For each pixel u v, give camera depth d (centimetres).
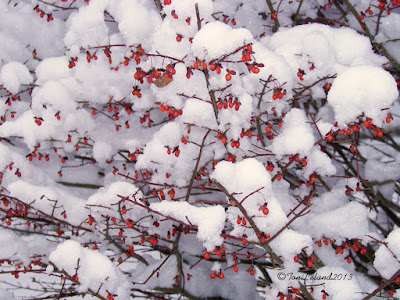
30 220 404
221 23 276
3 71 368
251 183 270
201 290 422
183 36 295
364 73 271
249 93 311
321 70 333
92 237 384
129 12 331
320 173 322
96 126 403
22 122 378
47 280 569
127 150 409
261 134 336
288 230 288
